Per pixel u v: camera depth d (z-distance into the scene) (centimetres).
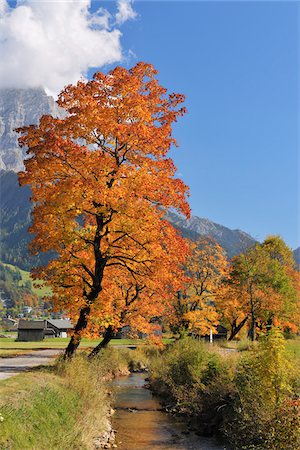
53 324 10612
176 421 1788
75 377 1673
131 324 2600
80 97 1995
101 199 1783
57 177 1959
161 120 2122
